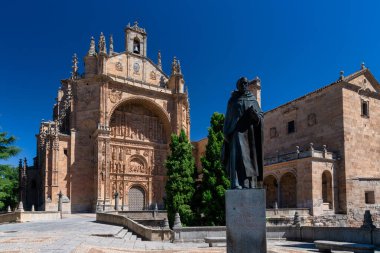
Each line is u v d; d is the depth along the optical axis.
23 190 70.94
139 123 72.12
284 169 50.06
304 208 44.41
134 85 68.31
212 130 35.34
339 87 50.34
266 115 64.19
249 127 9.83
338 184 48.44
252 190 8.91
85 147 63.41
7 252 13.66
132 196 68.94
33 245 16.20
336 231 20.81
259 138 9.85
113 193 65.81
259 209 8.80
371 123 52.66
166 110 72.56
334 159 48.50
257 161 9.80
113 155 67.25
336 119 50.28
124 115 70.38
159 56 77.94
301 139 56.06
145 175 70.44
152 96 70.94
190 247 19.28
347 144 49.06
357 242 19.77
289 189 53.53
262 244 8.68
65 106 69.75
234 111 9.84
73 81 64.88
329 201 47.59
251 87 63.41
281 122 60.66
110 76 65.56
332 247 16.42
